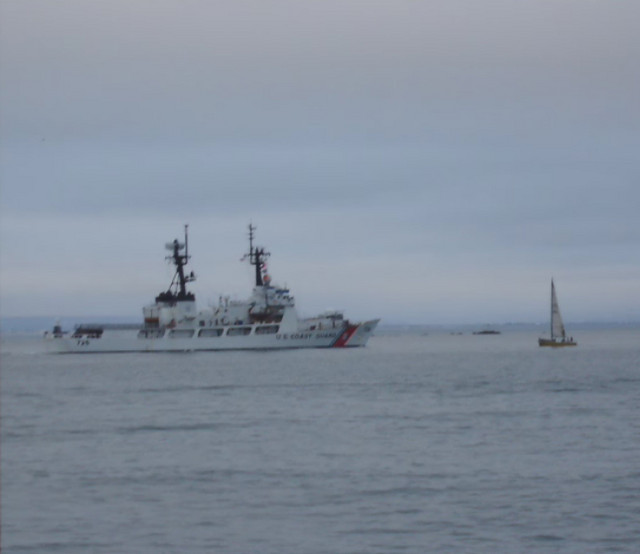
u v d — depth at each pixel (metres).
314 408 130.62
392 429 105.62
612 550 56.44
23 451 92.00
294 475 77.81
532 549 56.72
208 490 72.56
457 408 127.69
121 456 88.44
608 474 76.25
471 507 66.19
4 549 57.69
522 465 80.81
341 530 61.06
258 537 59.78
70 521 63.66
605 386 164.88
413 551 56.62
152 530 61.44
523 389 159.50
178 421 116.25
